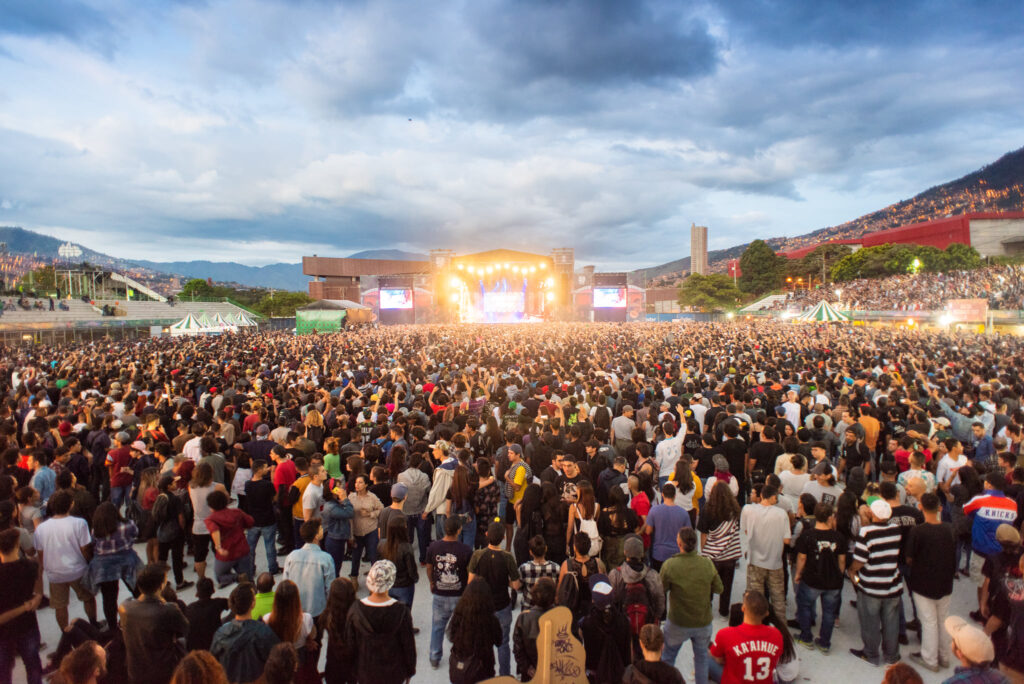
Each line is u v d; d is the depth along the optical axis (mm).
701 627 5457
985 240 114375
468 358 23703
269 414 12266
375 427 10359
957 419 10906
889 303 72438
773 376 15297
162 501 7523
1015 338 33625
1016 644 4980
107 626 6863
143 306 76562
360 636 4727
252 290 139750
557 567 5684
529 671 4672
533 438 9281
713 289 109312
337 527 7664
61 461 8734
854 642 6734
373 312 85625
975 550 6492
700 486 8023
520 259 91750
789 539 6496
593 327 55531
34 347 39688
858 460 9086
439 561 6219
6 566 5453
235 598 4488
